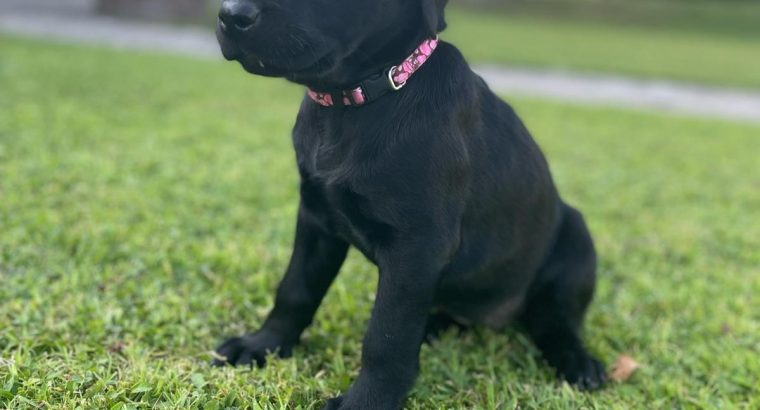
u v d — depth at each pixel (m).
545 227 1.24
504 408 1.15
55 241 1.41
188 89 3.17
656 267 1.56
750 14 11.08
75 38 4.83
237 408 1.10
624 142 2.98
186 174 1.79
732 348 1.30
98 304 1.25
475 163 1.15
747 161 2.77
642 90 5.11
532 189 1.21
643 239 1.69
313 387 1.15
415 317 1.12
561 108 3.81
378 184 1.09
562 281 1.26
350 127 1.11
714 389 1.22
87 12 6.52
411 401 1.15
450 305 1.24
